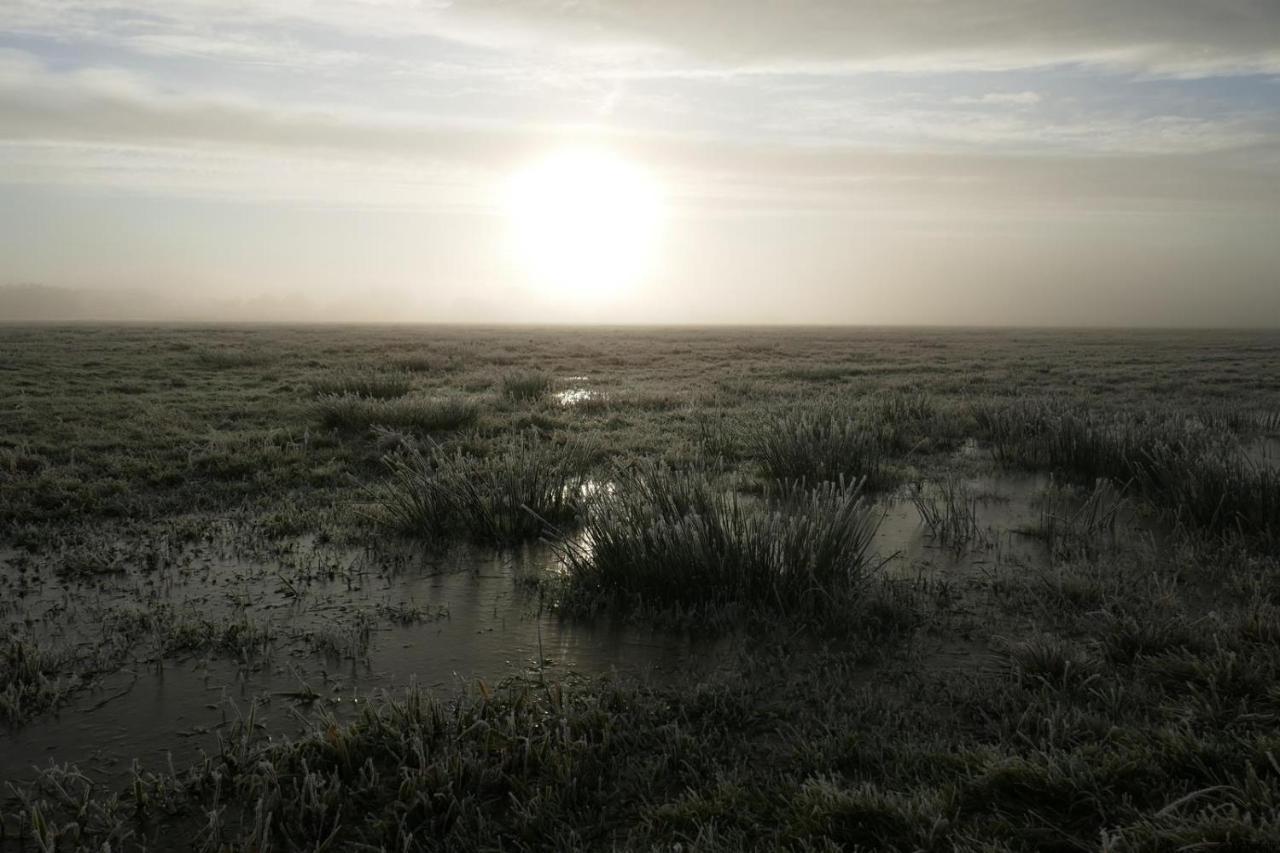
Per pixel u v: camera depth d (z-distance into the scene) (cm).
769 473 955
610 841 310
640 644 496
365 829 322
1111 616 478
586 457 982
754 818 315
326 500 881
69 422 1324
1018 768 326
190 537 739
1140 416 1304
